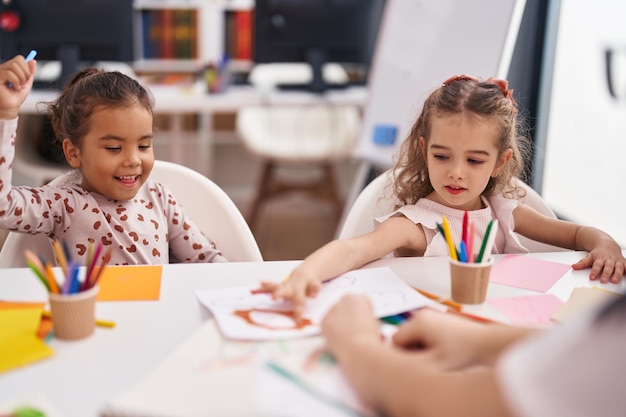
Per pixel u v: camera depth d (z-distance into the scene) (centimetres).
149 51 369
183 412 58
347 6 302
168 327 79
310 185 339
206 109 284
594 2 236
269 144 334
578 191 251
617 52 227
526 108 228
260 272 97
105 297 87
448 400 50
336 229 345
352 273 96
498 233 123
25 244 118
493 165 116
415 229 117
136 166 116
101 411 60
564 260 106
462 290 87
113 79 117
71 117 117
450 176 113
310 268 90
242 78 334
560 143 245
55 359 71
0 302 84
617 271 98
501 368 41
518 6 170
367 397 58
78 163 121
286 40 304
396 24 224
